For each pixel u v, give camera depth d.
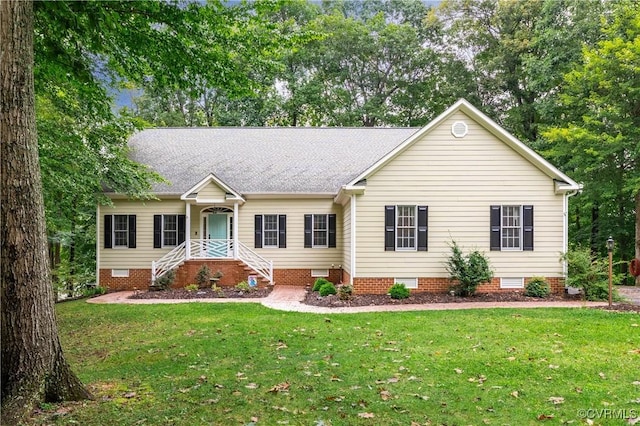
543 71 23.50
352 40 32.44
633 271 15.09
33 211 5.10
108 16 7.32
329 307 12.63
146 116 31.88
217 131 22.31
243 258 18.50
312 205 18.81
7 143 4.96
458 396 5.39
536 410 4.98
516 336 8.53
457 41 31.64
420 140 14.95
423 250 14.89
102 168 14.40
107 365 7.12
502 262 14.84
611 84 19.11
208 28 8.48
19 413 4.60
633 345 7.82
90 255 23.53
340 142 21.36
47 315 5.16
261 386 5.76
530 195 14.88
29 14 5.16
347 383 5.87
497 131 14.74
